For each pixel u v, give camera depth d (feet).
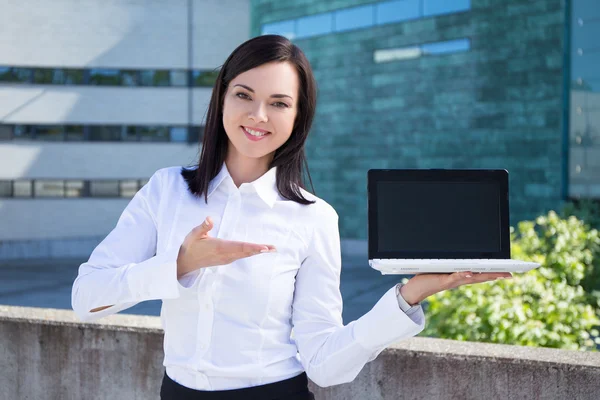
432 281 4.72
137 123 67.31
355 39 50.31
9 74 65.05
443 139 46.60
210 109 5.32
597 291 16.92
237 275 4.99
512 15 43.34
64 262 58.49
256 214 5.19
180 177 5.42
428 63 47.01
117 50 66.69
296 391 5.20
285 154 5.35
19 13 65.00
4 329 9.61
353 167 50.83
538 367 7.46
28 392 9.53
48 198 66.13
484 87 44.73
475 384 7.68
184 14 67.41
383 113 49.26
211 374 4.98
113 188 67.26
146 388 8.95
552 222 18.88
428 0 46.75
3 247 62.34
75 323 9.27
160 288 4.64
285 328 5.21
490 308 11.28
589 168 41.09
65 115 66.23
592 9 40.73
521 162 43.42
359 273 42.83
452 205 5.04
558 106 41.98
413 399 7.91
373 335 4.88
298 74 5.16
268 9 54.80
